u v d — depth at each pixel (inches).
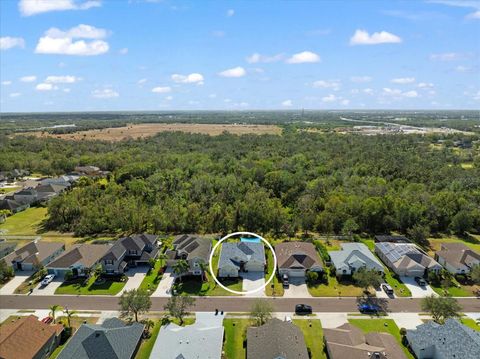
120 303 1952.5
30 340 1701.5
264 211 3356.3
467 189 4197.8
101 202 3629.4
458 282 2475.4
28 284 2420.0
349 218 3324.3
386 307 2166.6
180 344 1676.9
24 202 4190.5
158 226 3302.2
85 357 1600.6
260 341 1701.5
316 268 2519.7
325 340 1770.4
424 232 3144.7
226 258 2613.2
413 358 1736.0
